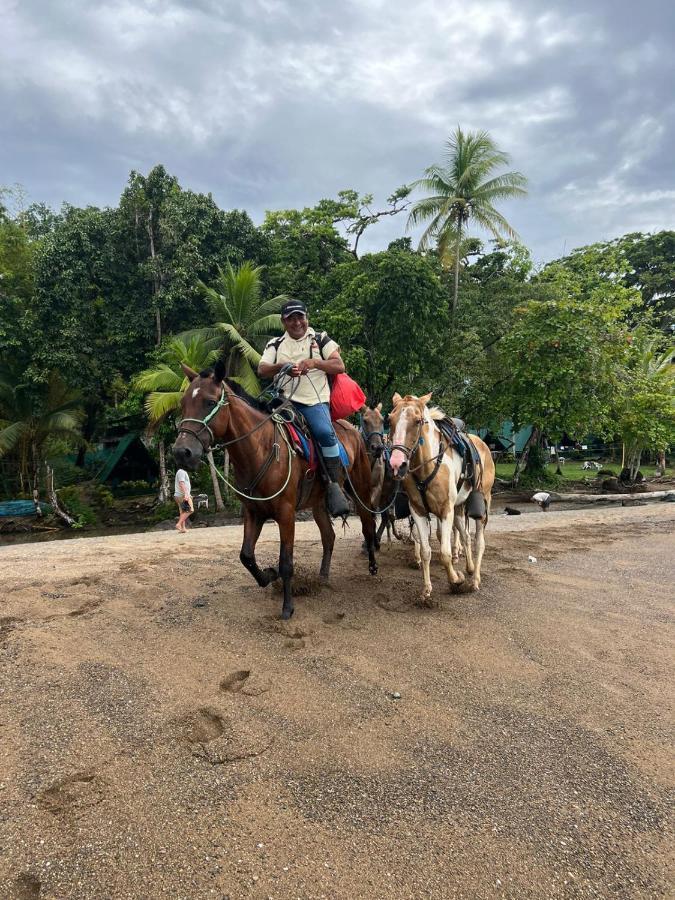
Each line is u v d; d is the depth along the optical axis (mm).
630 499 18391
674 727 3062
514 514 15078
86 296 18938
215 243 19594
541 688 3453
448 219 21922
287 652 3799
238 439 4090
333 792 2426
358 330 17922
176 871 1986
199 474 21875
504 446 31516
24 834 2129
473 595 5262
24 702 3094
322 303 20781
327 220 22641
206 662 3617
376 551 7008
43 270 18109
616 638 4328
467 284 22562
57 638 3896
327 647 3904
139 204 18750
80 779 2455
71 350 17969
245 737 2805
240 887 1927
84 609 4527
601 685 3523
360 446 5645
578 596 5395
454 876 2004
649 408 20547
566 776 2598
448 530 5137
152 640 3945
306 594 5023
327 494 4672
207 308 19375
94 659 3619
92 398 21703
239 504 19422
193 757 2645
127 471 26078
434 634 4230
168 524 17594
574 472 28828
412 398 4957
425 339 18469
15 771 2504
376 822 2256
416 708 3150
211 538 9109
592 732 2977
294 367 4410
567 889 1968
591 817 2330
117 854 2055
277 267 21188
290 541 4414
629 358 20141
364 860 2062
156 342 19438
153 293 19422
